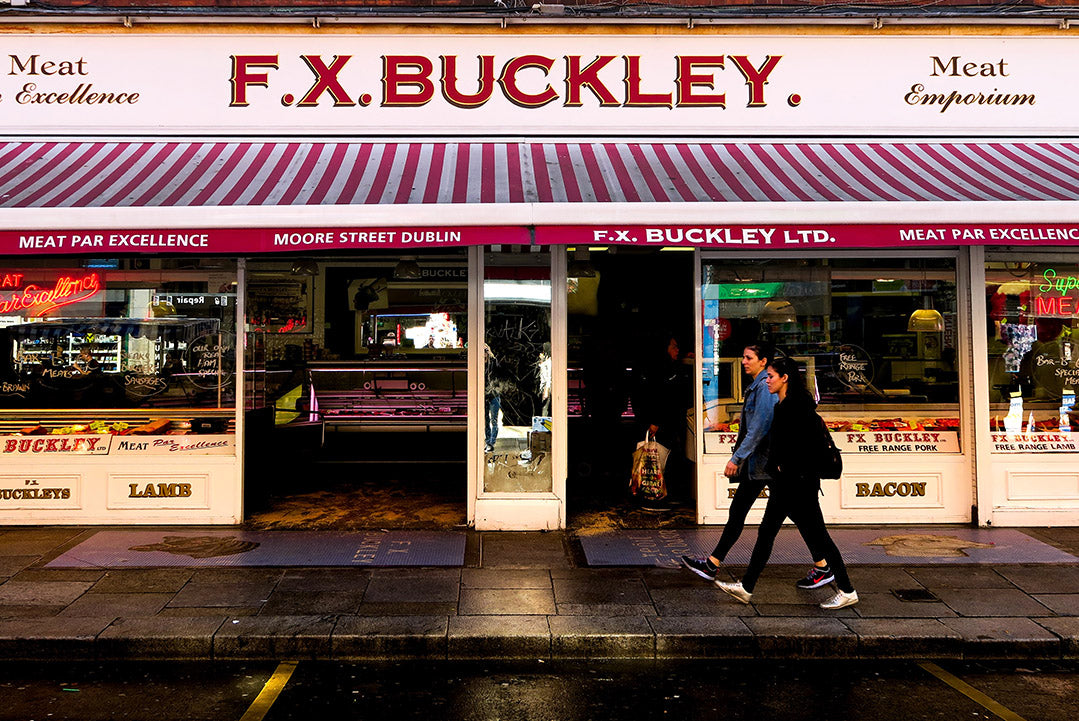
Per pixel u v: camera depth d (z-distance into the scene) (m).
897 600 5.31
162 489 7.18
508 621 4.91
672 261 10.05
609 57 7.53
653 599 5.33
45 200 5.96
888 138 7.65
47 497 7.10
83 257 7.33
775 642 4.72
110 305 7.36
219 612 5.04
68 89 7.44
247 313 7.55
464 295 11.29
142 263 7.35
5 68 7.42
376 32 7.47
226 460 7.22
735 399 7.38
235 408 7.32
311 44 7.47
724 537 5.65
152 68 7.45
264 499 8.09
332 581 5.68
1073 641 4.70
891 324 7.46
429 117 7.51
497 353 7.13
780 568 6.03
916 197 6.10
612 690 4.29
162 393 7.38
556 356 7.11
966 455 7.28
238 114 7.49
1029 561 6.17
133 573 5.81
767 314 7.40
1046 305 7.47
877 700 4.15
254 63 7.47
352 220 5.77
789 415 5.18
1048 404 7.46
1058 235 5.91
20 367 7.33
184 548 6.48
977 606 5.21
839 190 6.28
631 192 6.20
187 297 7.37
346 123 7.49
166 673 4.46
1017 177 6.61
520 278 7.12
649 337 9.69
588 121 7.54
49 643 4.59
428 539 6.81
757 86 7.57
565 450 7.16
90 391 7.36
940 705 4.09
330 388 10.23
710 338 7.39
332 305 11.38
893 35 7.59
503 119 7.53
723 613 5.07
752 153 7.30
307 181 6.45
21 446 7.11
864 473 7.25
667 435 8.62
